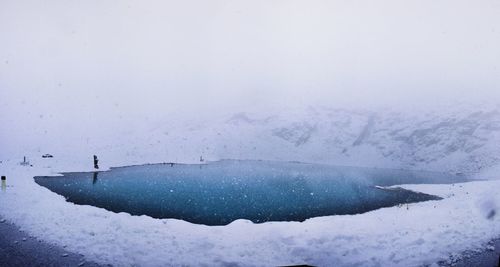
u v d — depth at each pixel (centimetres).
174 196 2297
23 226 1215
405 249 1046
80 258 920
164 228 1234
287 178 3775
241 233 1195
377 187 3114
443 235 1177
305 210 1961
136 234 1149
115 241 1068
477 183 3062
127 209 1808
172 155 6303
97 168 4059
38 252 956
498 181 3091
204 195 2391
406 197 2508
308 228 1266
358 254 1019
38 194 1895
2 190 1917
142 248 1013
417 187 3067
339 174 4416
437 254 994
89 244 1034
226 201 2178
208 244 1062
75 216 1373
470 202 1798
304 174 4281
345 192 2766
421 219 1441
